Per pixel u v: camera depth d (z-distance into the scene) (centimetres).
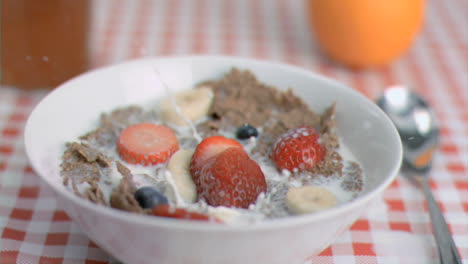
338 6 57
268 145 43
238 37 65
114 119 44
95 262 39
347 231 42
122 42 62
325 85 44
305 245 35
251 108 45
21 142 48
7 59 51
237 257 34
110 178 40
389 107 51
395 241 42
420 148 48
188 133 44
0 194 44
